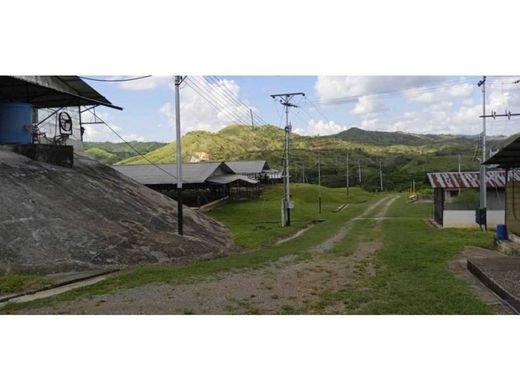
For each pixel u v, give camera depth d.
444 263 13.57
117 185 19.56
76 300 8.47
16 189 13.60
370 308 8.23
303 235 23.81
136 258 13.00
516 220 17.95
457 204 27.48
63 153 17.97
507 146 13.91
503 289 8.94
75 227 13.19
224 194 49.22
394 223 30.80
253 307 8.27
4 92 19.44
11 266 10.71
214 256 15.72
